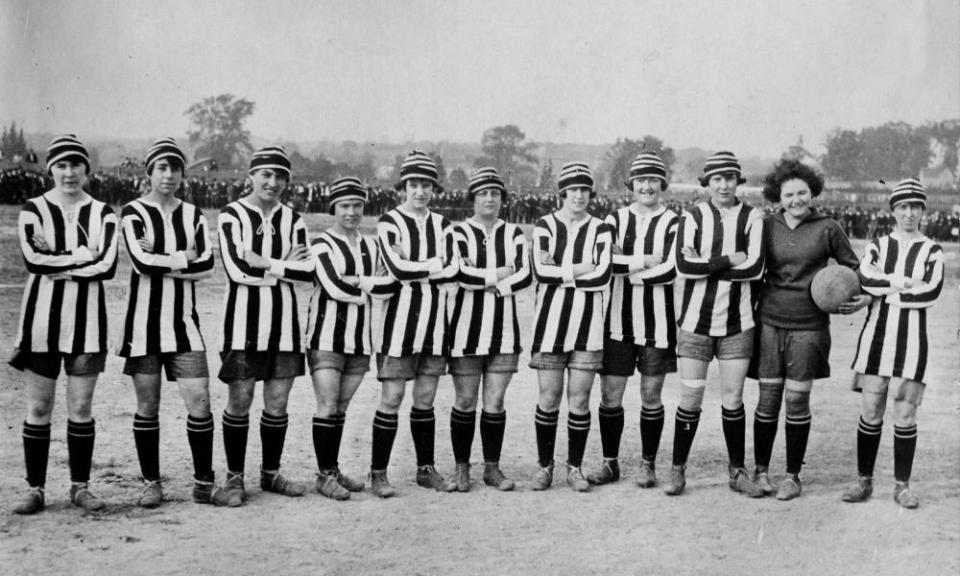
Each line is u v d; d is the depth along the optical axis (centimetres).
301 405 800
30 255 513
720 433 768
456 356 593
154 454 539
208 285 1600
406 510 550
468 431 600
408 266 572
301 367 575
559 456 685
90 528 497
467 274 586
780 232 598
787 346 589
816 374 588
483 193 606
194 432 545
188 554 463
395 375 580
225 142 2620
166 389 844
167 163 541
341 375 582
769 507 572
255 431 719
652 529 524
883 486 625
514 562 467
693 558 478
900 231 589
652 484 614
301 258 563
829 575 457
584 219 616
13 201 2778
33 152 2694
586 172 610
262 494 573
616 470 627
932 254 573
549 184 2808
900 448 580
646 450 618
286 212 579
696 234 596
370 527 516
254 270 550
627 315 614
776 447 728
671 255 601
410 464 666
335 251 572
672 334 614
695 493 600
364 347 579
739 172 600
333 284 562
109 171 3023
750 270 584
